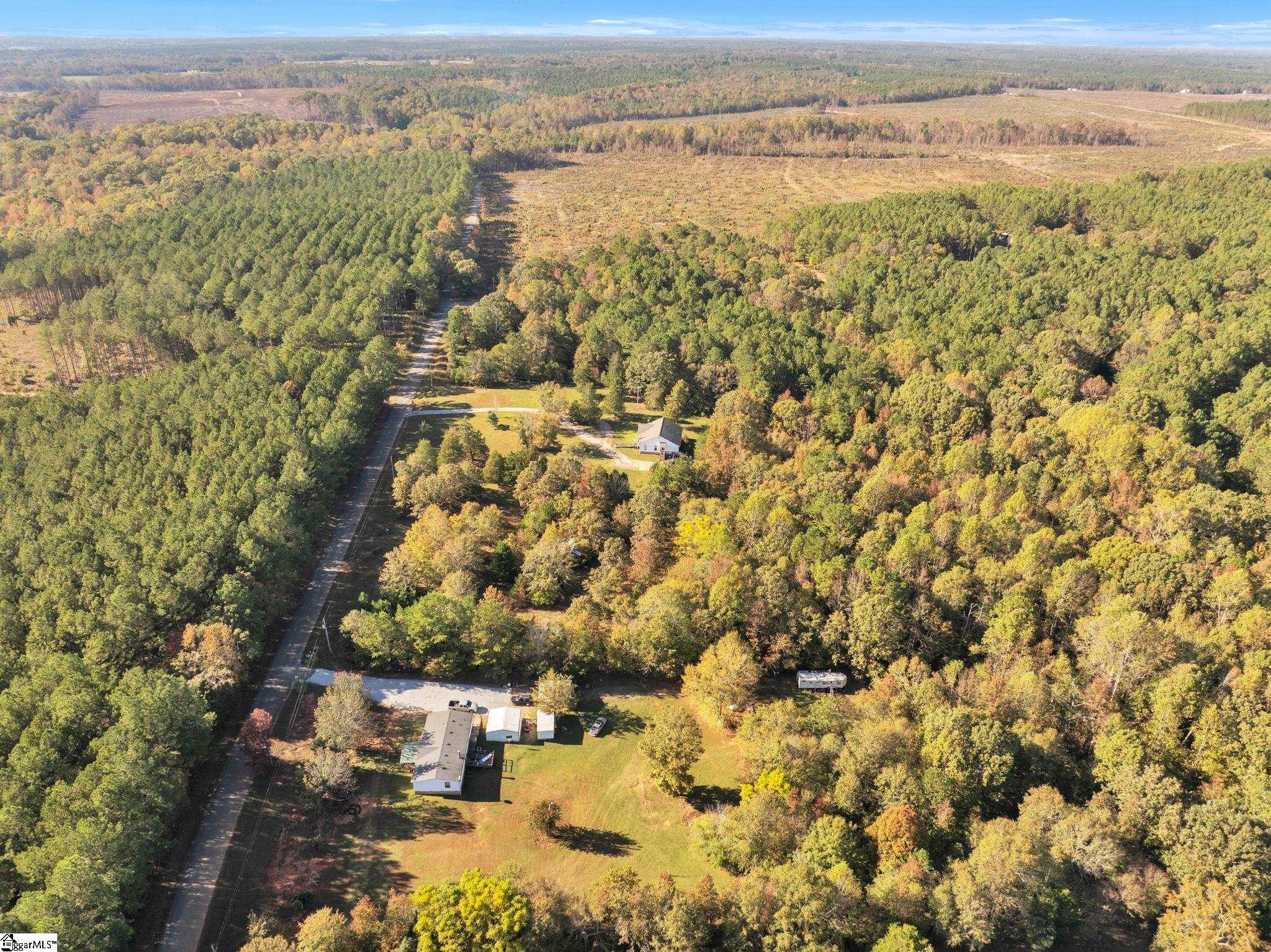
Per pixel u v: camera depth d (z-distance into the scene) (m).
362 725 111.81
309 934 81.69
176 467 156.88
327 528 161.38
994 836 86.56
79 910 80.94
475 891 82.31
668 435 185.50
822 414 186.25
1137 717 104.12
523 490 160.62
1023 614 116.62
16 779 94.69
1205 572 123.31
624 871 88.56
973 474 156.75
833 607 125.56
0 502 152.00
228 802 104.69
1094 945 84.56
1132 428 160.25
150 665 118.56
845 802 95.56
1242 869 82.88
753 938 82.38
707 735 115.69
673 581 128.62
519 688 123.19
